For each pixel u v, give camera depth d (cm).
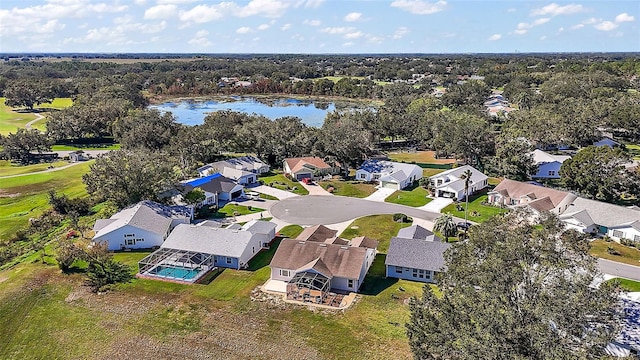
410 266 5197
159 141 12050
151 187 7225
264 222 6519
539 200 7238
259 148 10988
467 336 2677
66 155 12925
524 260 2769
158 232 6181
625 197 7906
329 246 5309
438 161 11406
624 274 5275
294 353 3947
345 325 4338
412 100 17962
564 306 2470
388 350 3950
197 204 7588
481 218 7250
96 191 7512
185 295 4900
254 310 4606
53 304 4741
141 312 4588
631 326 3194
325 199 8400
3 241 6538
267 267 5578
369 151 11825
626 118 12231
